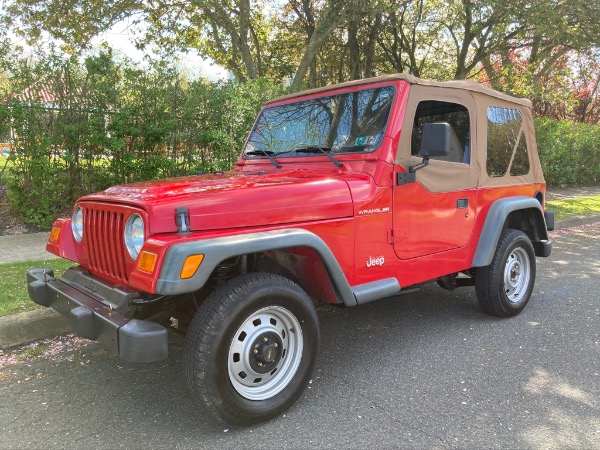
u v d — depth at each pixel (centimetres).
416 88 366
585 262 721
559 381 341
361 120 368
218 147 859
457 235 407
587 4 1159
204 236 260
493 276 444
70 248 345
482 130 431
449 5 1355
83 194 813
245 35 1166
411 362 373
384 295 343
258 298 271
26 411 301
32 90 758
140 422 289
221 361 260
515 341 414
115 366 364
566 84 1730
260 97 905
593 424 287
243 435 276
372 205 337
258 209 285
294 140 414
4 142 779
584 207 1223
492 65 1628
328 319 471
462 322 461
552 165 1614
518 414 297
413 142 363
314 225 307
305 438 273
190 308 314
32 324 402
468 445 266
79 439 272
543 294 554
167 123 802
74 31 1145
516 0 1148
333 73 1603
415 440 271
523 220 502
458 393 324
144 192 291
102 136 783
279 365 296
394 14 1380
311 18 1398
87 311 272
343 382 341
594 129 1791
